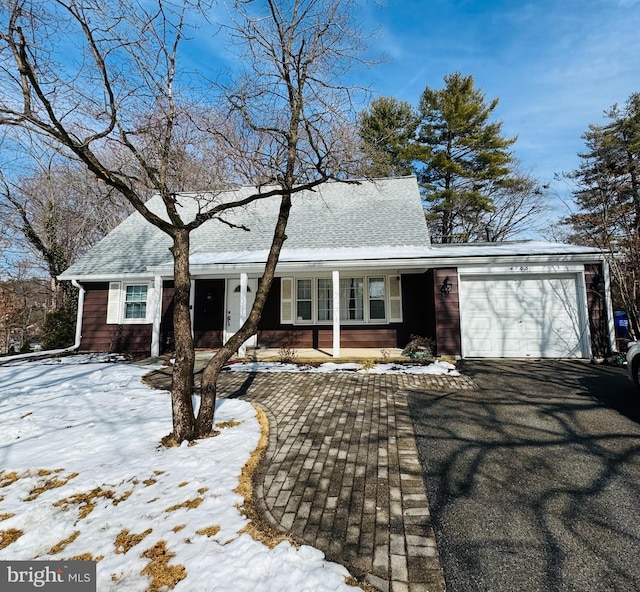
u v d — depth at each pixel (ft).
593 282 27.94
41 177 53.06
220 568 7.23
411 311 35.17
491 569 7.27
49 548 8.14
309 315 36.63
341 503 9.62
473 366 26.09
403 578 7.04
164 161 15.12
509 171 69.62
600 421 15.03
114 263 39.14
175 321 13.97
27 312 83.76
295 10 16.07
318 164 17.10
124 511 9.29
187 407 13.58
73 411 17.51
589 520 8.77
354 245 35.96
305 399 18.98
